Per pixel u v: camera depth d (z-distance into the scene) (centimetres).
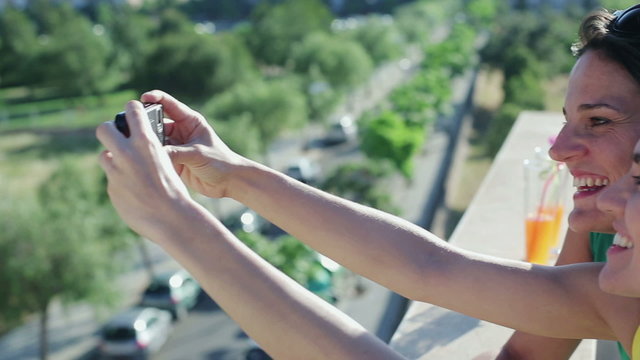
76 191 1811
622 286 101
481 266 119
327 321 101
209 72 4275
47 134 4244
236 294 101
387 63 6150
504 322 118
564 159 118
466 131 3791
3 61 5478
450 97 4253
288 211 126
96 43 4991
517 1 7644
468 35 7162
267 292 101
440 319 212
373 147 2809
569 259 152
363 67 4384
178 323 1834
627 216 97
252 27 6028
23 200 1633
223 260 102
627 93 112
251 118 2984
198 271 101
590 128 116
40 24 6919
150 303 1839
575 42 120
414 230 124
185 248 101
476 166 3056
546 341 143
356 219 124
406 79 5772
